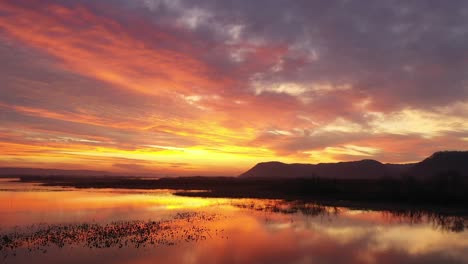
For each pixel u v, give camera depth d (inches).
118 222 1221.1
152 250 820.6
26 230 1064.8
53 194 2652.6
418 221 1274.6
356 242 914.7
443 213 1514.5
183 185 4180.6
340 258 762.2
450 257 775.7
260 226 1147.3
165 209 1640.0
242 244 884.0
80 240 918.4
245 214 1453.0
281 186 3309.5
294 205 1845.5
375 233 1037.2
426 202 1893.5
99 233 1010.1
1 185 4212.6
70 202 1985.7
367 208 1694.1
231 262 728.3
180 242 903.1
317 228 1115.9
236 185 4111.7
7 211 1545.3
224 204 1904.5
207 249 832.9
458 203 1827.0
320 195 2442.2
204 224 1183.6
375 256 781.3
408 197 1991.9
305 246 869.2
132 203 1945.1
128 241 909.2
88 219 1296.8
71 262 727.1
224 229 1091.3
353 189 2527.1
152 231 1046.4
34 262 727.7
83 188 3627.0
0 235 987.9
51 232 1027.9
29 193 2746.1
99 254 786.2
